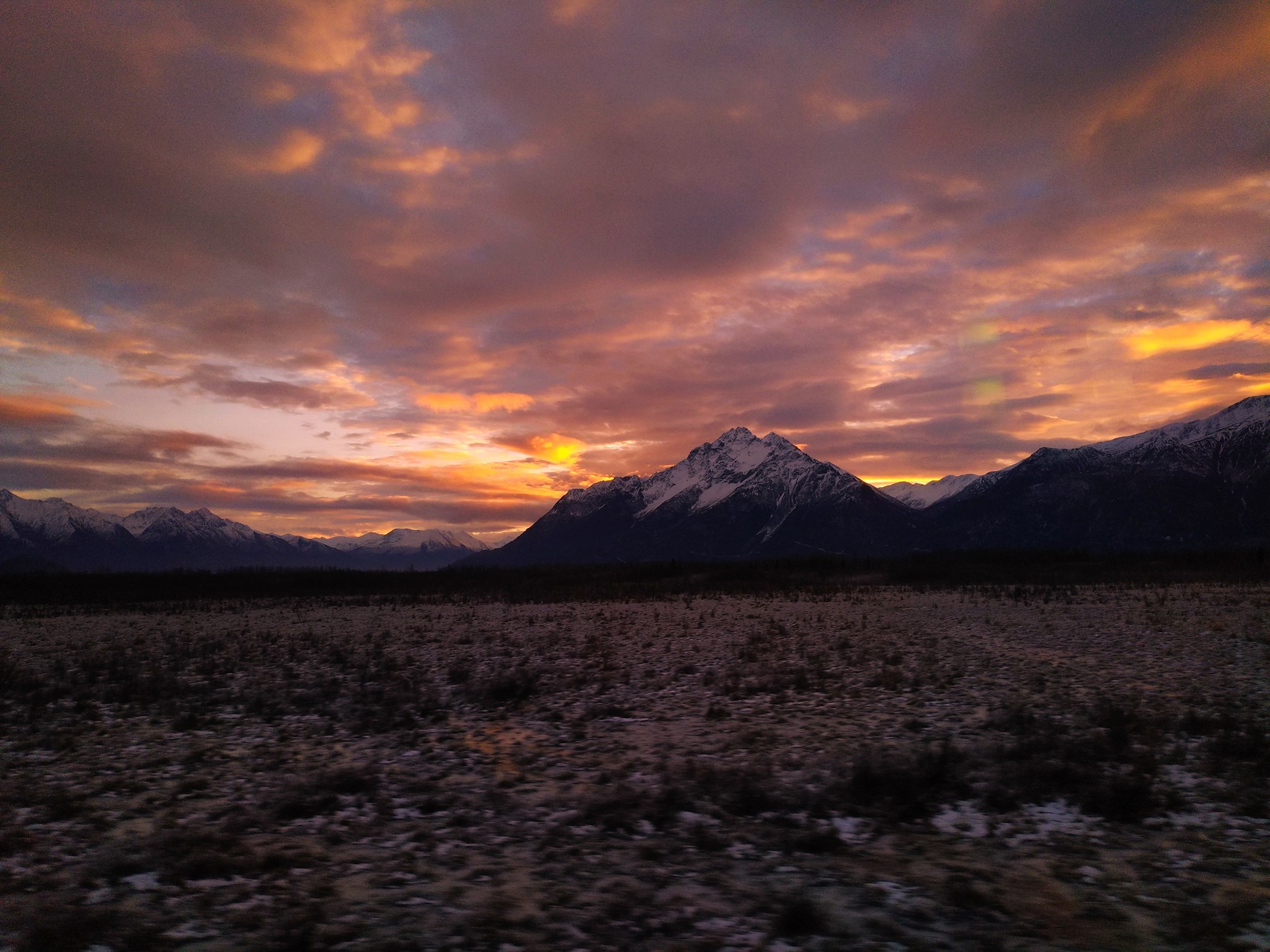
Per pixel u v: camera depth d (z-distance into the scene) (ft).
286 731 40.63
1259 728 36.88
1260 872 21.21
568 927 17.93
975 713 42.83
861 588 170.09
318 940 16.89
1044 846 23.68
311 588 202.28
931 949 16.81
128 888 20.15
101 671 63.46
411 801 28.66
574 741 38.50
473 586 205.26
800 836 24.00
